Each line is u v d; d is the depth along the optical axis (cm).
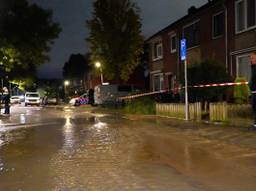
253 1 2475
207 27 3008
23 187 812
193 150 1202
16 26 3550
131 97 3206
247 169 927
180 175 883
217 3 2795
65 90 11288
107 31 4441
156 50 4103
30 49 3653
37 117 2917
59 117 2881
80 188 792
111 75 4594
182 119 2102
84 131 1781
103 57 4506
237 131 1513
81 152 1202
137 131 1734
